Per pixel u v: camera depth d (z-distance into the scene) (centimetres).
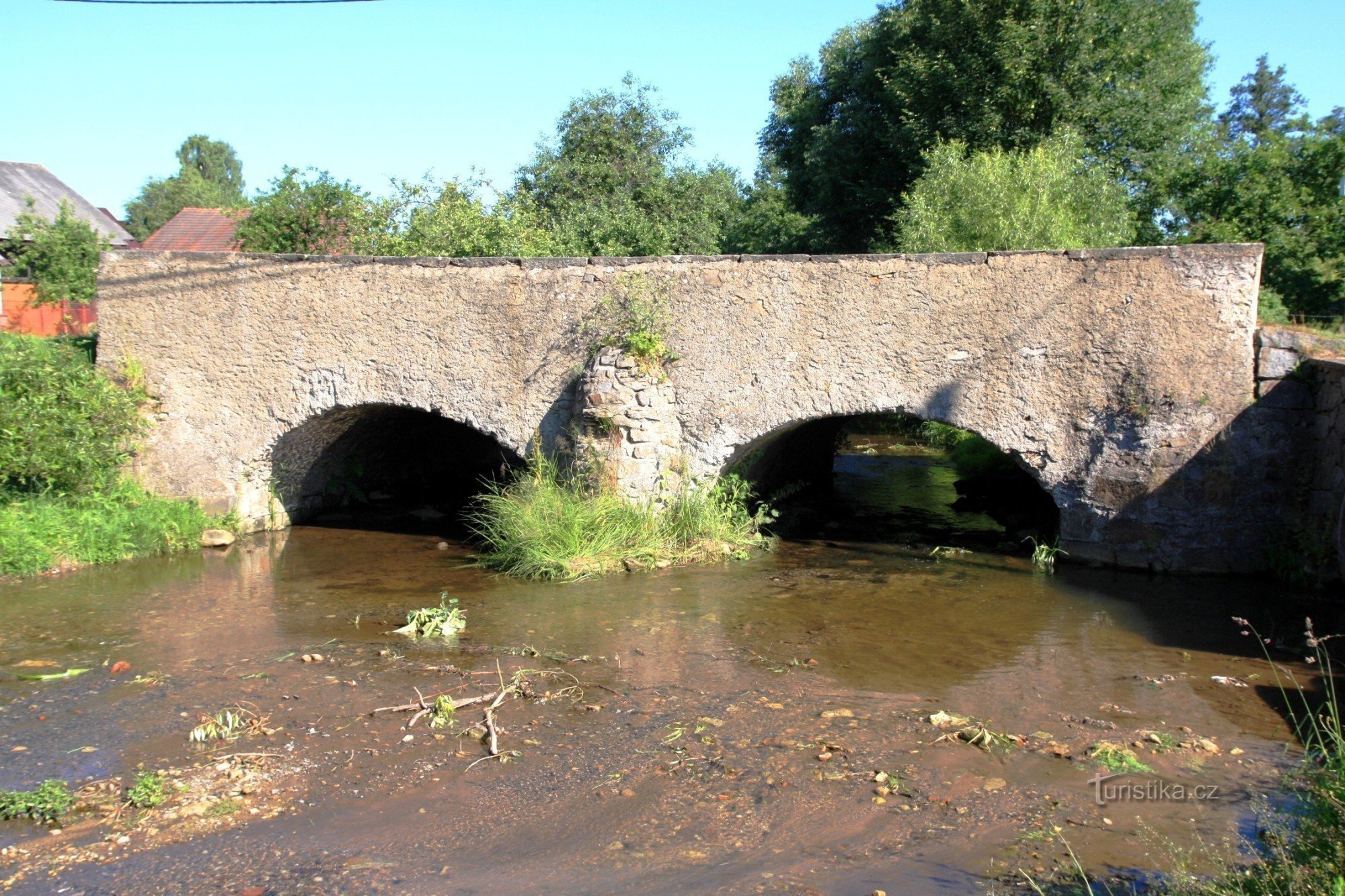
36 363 1045
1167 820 453
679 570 969
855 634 759
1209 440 885
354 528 1216
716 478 1029
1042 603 835
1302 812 419
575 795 491
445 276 1058
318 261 1080
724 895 394
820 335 974
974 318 934
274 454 1145
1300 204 1345
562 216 2311
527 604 852
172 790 501
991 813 464
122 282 1118
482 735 568
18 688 649
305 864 427
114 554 1004
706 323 1004
